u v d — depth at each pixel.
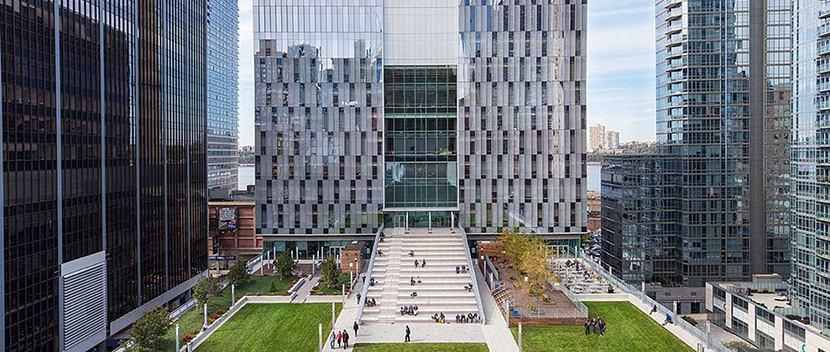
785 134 109.38
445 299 69.75
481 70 96.88
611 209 121.69
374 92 96.75
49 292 54.50
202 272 93.75
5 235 48.78
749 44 110.12
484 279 81.88
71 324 57.53
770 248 109.62
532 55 96.56
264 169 97.25
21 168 50.91
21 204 50.81
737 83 110.06
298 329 62.12
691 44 111.06
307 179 97.25
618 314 67.62
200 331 61.00
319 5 96.75
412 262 79.81
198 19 94.88
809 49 73.19
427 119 97.56
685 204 110.75
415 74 97.56
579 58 96.56
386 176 97.88
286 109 96.69
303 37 96.56
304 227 97.50
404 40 97.56
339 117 96.88
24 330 51.00
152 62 76.69
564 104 96.75
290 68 96.44
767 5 109.94
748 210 109.81
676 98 114.06
